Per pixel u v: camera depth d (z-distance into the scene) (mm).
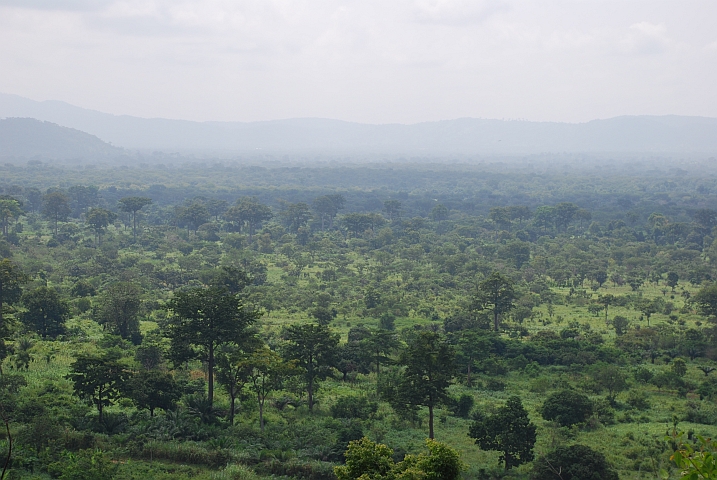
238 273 133750
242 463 58781
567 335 112750
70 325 113000
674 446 64938
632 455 64812
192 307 74062
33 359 88125
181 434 63688
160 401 68062
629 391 87812
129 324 109875
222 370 72000
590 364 97250
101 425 64250
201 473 56250
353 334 107125
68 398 72312
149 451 59562
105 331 110438
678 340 108062
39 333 105375
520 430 62125
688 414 77125
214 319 74625
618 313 135500
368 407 76500
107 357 68875
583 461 57000
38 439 57844
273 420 71875
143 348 90875
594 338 110375
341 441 62812
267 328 116438
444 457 42031
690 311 133750
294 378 79500
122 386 67250
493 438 62875
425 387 67000
